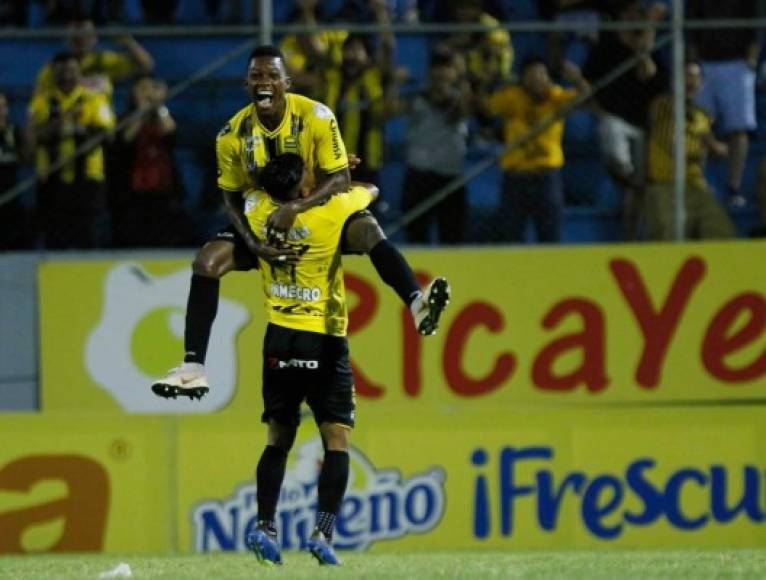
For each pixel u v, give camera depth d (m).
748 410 41.78
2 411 44.09
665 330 44.00
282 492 41.00
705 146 45.97
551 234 45.41
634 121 45.44
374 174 45.09
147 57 46.19
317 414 26.89
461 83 45.41
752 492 41.75
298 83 44.75
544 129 44.91
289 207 25.92
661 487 41.72
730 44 46.22
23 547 40.94
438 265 43.81
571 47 47.00
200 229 45.72
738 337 44.06
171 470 41.16
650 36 45.44
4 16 49.31
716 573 24.52
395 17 48.31
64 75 45.56
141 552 40.78
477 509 41.44
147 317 44.25
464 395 43.84
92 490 41.09
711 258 44.03
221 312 43.75
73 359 44.16
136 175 45.38
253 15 49.03
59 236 45.34
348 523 41.16
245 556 36.44
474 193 46.12
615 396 43.97
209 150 46.16
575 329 44.00
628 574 24.27
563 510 41.59
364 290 43.75
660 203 45.03
